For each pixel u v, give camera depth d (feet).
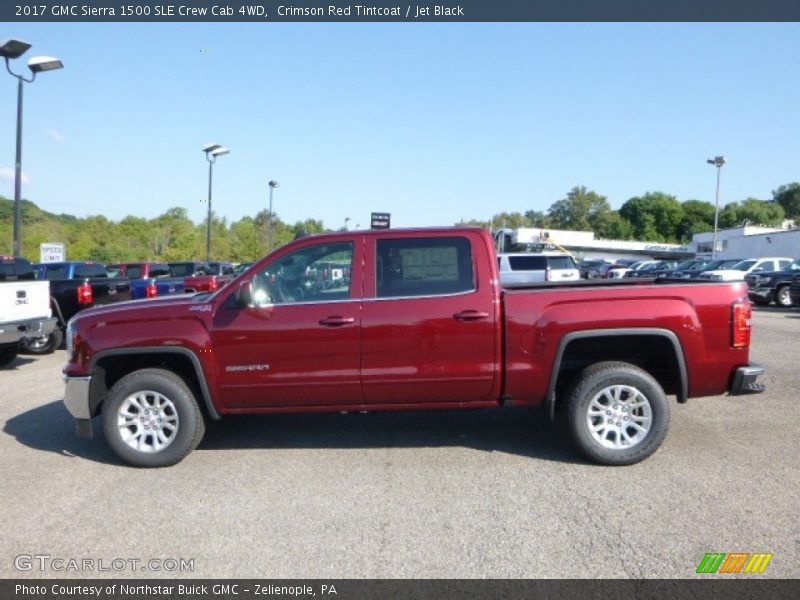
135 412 16.84
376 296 16.52
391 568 11.42
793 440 18.21
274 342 16.37
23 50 54.90
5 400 24.88
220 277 59.47
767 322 48.91
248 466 16.79
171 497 14.79
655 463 16.42
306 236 17.02
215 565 11.65
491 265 16.49
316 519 13.47
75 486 15.57
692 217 383.45
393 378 16.39
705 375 16.21
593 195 394.32
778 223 357.61
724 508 13.58
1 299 29.48
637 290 16.15
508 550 11.97
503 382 16.43
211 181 97.09
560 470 16.07
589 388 16.08
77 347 16.83
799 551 11.71
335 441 18.84
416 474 15.98
